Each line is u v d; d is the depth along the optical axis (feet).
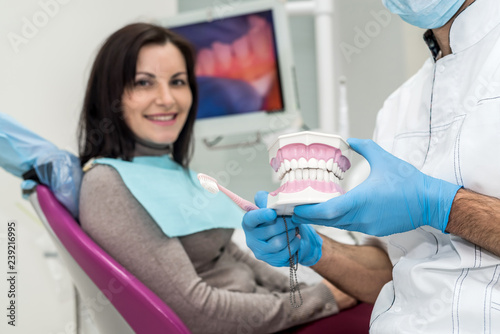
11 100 4.50
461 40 2.30
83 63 5.23
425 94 2.52
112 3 5.62
